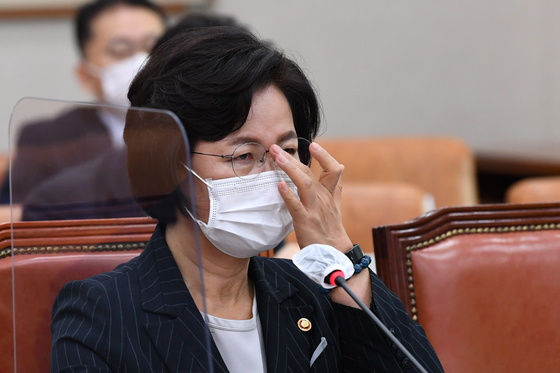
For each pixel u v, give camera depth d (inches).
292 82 119.4
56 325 105.3
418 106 481.7
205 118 110.7
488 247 148.3
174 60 113.0
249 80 111.4
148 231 117.9
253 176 116.0
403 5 474.0
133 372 101.7
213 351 110.3
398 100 478.6
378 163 364.2
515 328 145.3
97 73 310.7
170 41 117.3
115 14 310.3
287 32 460.8
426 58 479.8
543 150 433.1
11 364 121.3
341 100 472.4
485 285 145.9
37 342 110.0
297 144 123.4
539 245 150.0
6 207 153.7
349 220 278.7
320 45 466.0
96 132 95.0
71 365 98.4
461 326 143.7
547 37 490.9
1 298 122.5
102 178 99.1
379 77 475.8
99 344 101.0
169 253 113.0
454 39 482.3
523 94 492.4
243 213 115.3
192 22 220.1
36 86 418.9
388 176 363.3
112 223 111.4
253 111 114.0
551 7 489.1
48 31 417.1
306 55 464.8
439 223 149.6
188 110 110.4
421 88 480.7
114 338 102.9
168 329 105.7
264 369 119.9
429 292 144.5
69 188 100.4
